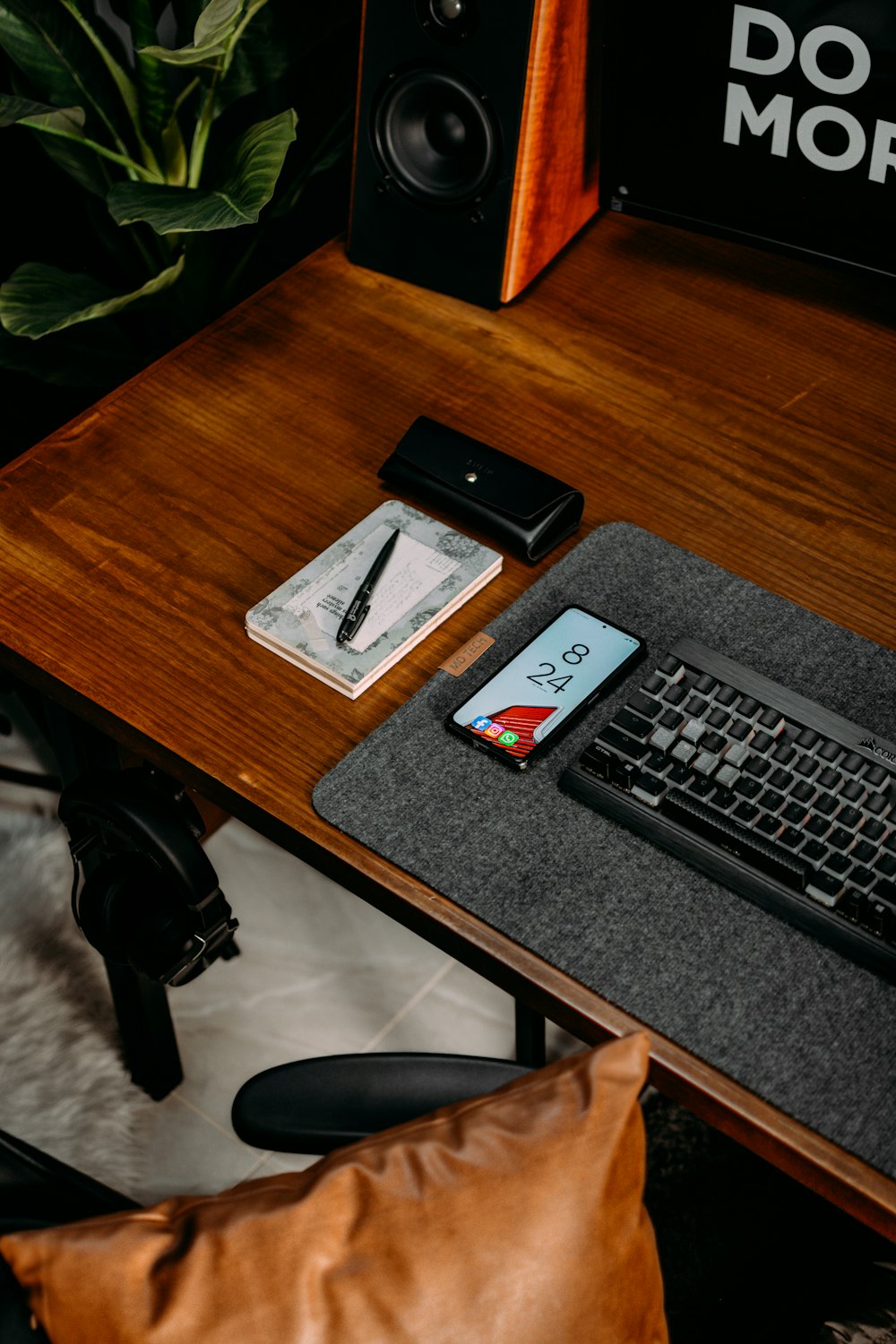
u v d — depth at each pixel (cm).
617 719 95
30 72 153
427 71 121
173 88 172
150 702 102
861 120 116
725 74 120
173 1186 143
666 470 116
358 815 94
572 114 126
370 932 162
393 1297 70
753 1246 118
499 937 88
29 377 181
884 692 99
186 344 128
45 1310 71
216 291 186
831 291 130
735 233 130
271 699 102
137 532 113
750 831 89
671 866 91
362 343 128
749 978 85
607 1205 73
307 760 98
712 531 111
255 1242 71
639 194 132
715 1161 130
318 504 115
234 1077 150
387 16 121
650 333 127
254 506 115
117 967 132
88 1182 95
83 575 110
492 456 113
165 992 141
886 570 108
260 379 125
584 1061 75
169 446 120
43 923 160
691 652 99
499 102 119
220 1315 70
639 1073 74
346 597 107
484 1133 73
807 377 123
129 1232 72
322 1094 89
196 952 102
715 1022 84
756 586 107
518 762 96
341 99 173
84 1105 147
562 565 109
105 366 166
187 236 160
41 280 144
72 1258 71
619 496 114
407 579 108
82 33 154
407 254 132
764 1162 128
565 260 135
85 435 121
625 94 125
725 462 116
